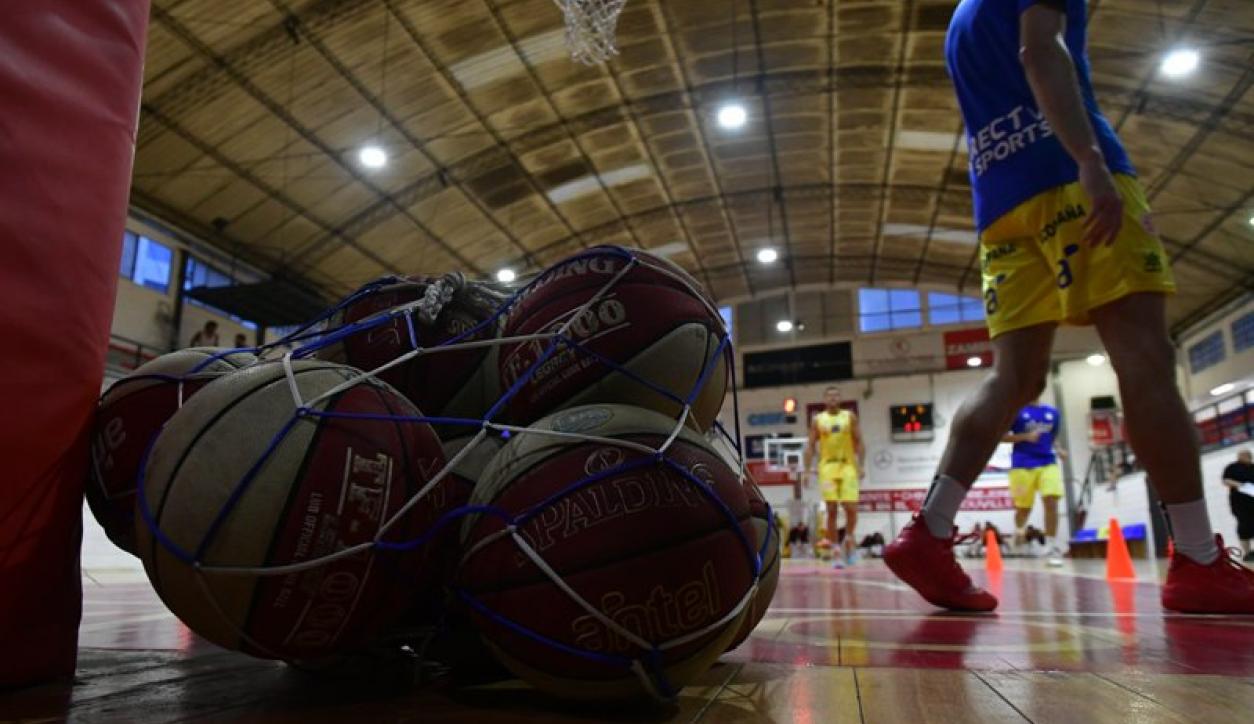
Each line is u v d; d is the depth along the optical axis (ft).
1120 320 7.23
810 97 52.90
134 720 3.25
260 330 57.67
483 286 5.31
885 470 77.36
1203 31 40.42
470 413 4.80
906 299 81.82
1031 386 8.14
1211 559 7.50
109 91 4.31
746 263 79.41
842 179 63.87
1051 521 28.12
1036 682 3.93
